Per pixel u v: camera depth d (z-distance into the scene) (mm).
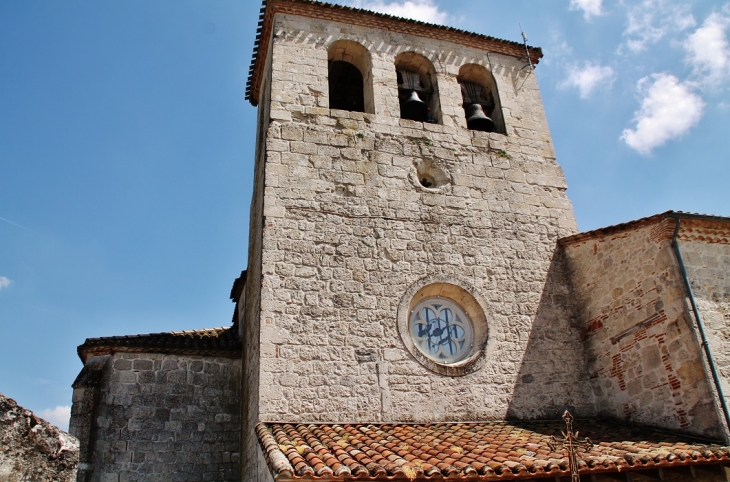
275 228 13023
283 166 13898
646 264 12375
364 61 17062
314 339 12000
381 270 13211
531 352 13297
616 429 11695
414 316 13148
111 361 14094
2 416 3789
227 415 14328
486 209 14938
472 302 13594
